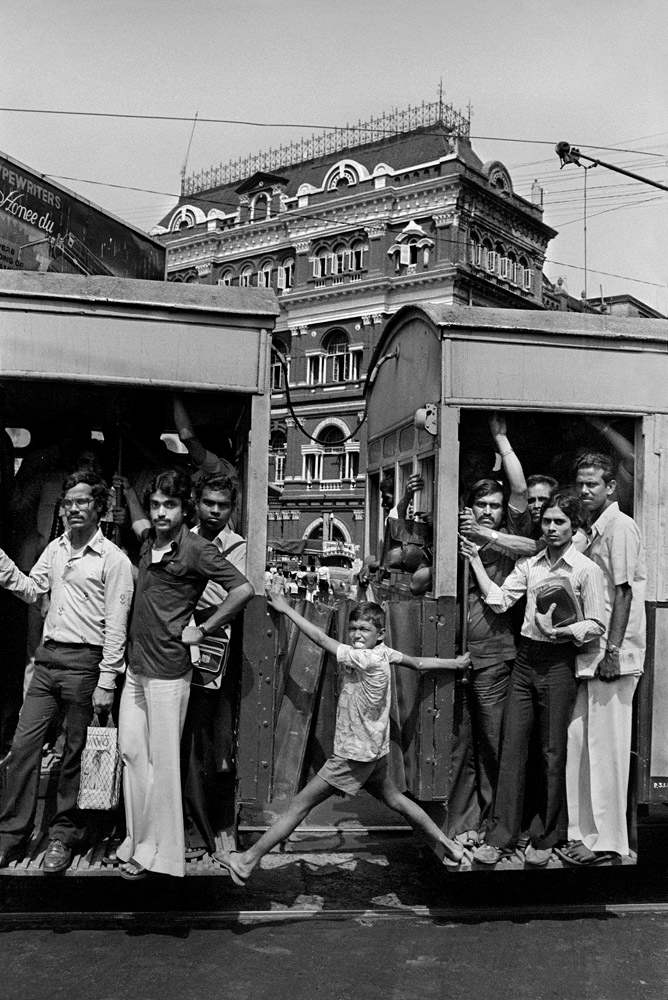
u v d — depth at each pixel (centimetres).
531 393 468
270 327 444
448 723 450
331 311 3597
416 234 3416
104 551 419
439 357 474
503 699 466
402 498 614
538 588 446
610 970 401
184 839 434
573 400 471
